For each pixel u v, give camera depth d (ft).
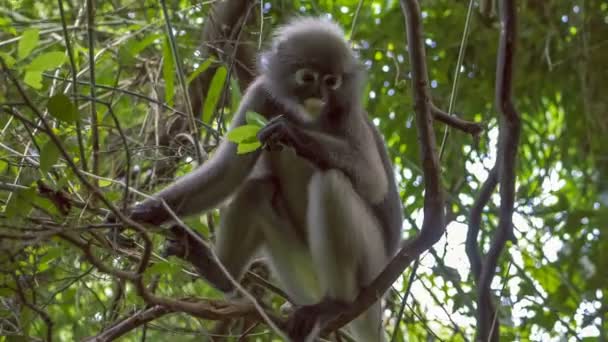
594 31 24.50
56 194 13.10
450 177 23.68
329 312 14.80
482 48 24.66
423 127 13.10
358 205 15.84
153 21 20.77
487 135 22.18
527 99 25.58
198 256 15.10
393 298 20.68
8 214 12.67
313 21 18.08
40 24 21.56
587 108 23.38
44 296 17.52
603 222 18.93
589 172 24.72
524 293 18.63
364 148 16.42
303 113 17.02
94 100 12.49
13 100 17.04
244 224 16.57
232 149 15.56
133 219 14.49
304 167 16.88
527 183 23.21
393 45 24.02
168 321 20.04
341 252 15.03
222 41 19.04
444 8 25.05
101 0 22.54
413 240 14.15
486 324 13.44
